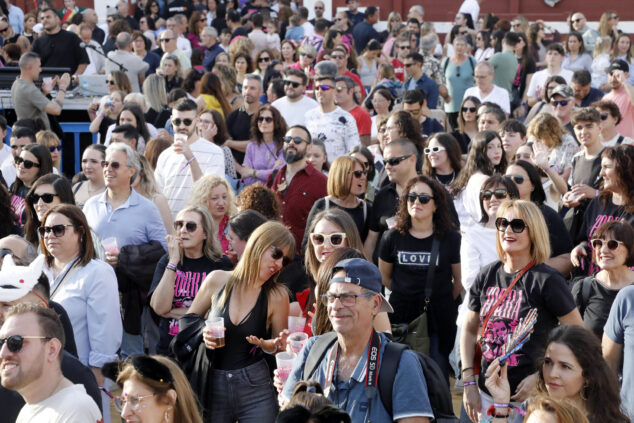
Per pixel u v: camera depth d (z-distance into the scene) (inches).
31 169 508.4
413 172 464.1
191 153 531.5
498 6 1385.3
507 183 395.2
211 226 396.5
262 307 327.9
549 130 546.0
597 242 359.3
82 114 838.5
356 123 679.1
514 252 313.3
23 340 253.4
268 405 329.4
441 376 256.8
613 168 411.2
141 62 932.6
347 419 200.5
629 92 693.3
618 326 319.6
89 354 363.3
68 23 1175.0
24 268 303.6
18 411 281.7
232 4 1266.0
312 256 354.6
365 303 249.4
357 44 1186.6
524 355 307.9
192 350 329.7
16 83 749.9
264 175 604.4
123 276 437.7
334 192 463.8
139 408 243.8
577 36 974.4
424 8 1401.3
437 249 403.2
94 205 457.1
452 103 924.6
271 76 877.2
